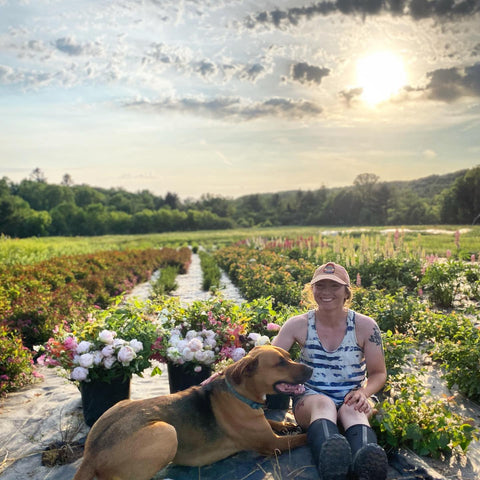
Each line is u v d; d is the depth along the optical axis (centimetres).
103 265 1852
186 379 496
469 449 393
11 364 568
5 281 1046
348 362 379
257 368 349
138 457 308
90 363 435
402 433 371
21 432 445
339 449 309
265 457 373
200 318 524
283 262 1711
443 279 1054
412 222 11638
